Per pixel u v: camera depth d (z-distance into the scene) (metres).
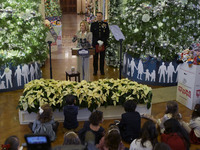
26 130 4.48
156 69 6.64
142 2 6.55
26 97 4.58
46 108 3.99
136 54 6.80
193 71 5.23
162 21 6.32
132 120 3.97
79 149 1.38
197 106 4.18
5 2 6.06
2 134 4.33
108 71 8.12
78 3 30.72
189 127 4.21
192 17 6.45
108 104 4.84
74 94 4.69
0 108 5.34
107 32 7.18
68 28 18.47
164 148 2.36
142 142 3.09
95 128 3.60
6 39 6.04
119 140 3.02
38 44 6.83
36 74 6.79
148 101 4.97
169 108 4.21
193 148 4.00
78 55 6.12
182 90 5.65
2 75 6.10
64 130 4.44
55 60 9.20
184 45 6.48
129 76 7.23
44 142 1.52
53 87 4.82
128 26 6.90
